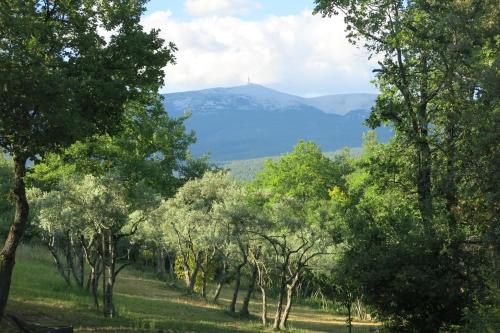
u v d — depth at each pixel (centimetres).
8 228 5012
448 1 2645
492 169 2242
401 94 2988
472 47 2553
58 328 2127
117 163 3572
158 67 2253
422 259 2344
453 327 2319
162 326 2783
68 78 1839
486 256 2380
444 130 2800
